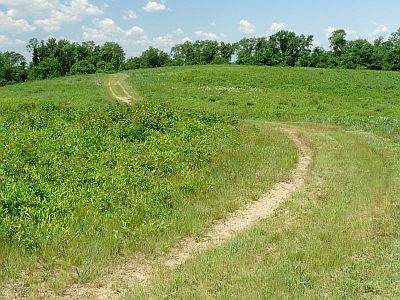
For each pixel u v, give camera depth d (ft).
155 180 36.65
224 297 19.29
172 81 170.50
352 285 20.58
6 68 339.98
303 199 34.83
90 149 44.98
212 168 41.55
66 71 359.66
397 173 43.32
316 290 20.24
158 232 27.09
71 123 59.62
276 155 49.93
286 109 111.55
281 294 19.63
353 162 47.60
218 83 161.07
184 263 23.31
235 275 21.56
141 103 72.23
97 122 57.06
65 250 24.08
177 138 52.42
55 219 27.45
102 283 21.42
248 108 111.75
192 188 35.22
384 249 24.84
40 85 178.60
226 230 28.84
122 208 30.37
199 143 50.16
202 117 70.33
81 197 31.60
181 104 113.39
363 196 35.22
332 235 26.89
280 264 22.70
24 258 23.07
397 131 73.51
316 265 22.71
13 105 83.35
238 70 198.70
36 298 19.86
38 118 60.29
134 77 190.60
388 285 20.58
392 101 130.62
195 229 28.12
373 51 290.15
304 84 160.86
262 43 366.63
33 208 28.66
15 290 20.45
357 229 28.07
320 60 306.96
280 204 33.58
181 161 42.39
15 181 33.78
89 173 36.70
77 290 20.74
